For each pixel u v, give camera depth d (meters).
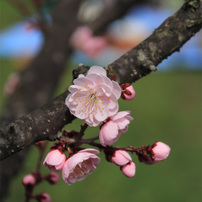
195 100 1.55
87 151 0.40
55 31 0.75
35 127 0.40
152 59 0.41
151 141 1.24
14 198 0.80
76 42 0.75
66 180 0.40
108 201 0.98
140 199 1.00
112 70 0.41
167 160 1.15
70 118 0.41
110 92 0.40
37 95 0.72
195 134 1.29
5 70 1.67
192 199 1.00
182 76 1.82
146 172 1.09
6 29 1.99
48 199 0.48
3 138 0.39
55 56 0.73
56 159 0.40
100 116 0.40
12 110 0.70
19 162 0.62
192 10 0.41
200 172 1.09
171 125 1.36
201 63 1.91
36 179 0.48
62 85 1.24
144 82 1.76
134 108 1.48
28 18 0.71
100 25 0.77
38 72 0.73
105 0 0.81
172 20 0.42
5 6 2.13
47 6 0.83
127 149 0.43
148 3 0.91
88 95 0.40
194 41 1.70
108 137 0.40
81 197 0.99
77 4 0.78
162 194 1.02
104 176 1.07
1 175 0.60
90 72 0.40
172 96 1.60
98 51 0.79
